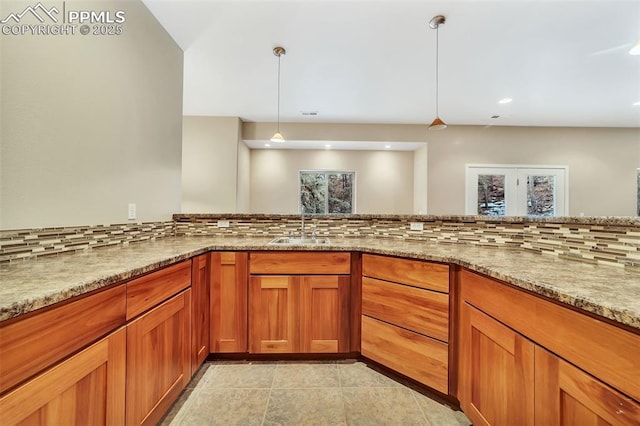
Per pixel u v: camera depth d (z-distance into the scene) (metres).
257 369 1.64
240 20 2.03
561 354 0.75
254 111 4.01
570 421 0.72
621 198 4.59
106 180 1.51
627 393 0.60
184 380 1.36
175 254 1.29
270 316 1.68
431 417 1.26
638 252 0.99
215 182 4.18
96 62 1.43
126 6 1.66
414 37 2.23
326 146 4.92
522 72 2.80
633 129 4.61
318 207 5.16
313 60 2.58
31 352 0.65
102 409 0.85
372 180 5.18
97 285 0.83
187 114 4.12
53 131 1.20
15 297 0.65
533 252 1.45
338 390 1.45
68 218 1.28
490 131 4.61
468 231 1.77
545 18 1.99
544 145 4.61
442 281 1.34
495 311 1.03
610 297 0.69
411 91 3.29
